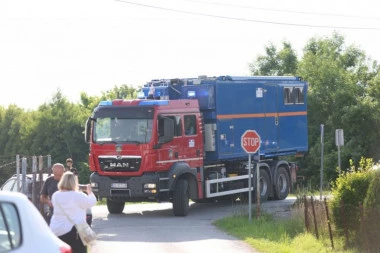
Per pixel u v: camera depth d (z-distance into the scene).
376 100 63.78
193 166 29.36
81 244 13.20
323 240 19.72
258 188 26.34
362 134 62.56
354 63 70.88
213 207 32.19
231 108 31.00
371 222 17.47
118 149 27.97
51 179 16.66
